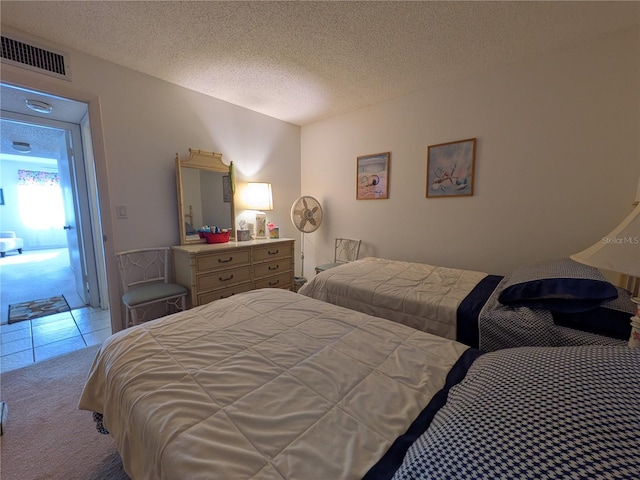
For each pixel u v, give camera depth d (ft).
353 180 10.77
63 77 6.29
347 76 7.84
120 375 2.95
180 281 8.15
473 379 2.27
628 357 1.83
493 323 4.47
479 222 8.03
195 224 8.83
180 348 3.35
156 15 5.33
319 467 1.87
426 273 7.20
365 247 10.68
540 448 1.37
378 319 4.26
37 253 20.38
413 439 2.08
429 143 8.73
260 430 2.17
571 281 4.21
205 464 1.89
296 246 12.64
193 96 8.70
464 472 1.44
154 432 2.21
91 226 9.75
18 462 4.00
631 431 1.31
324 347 3.41
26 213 21.65
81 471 3.89
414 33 5.92
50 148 13.69
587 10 5.22
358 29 5.79
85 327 8.38
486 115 7.63
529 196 7.20
